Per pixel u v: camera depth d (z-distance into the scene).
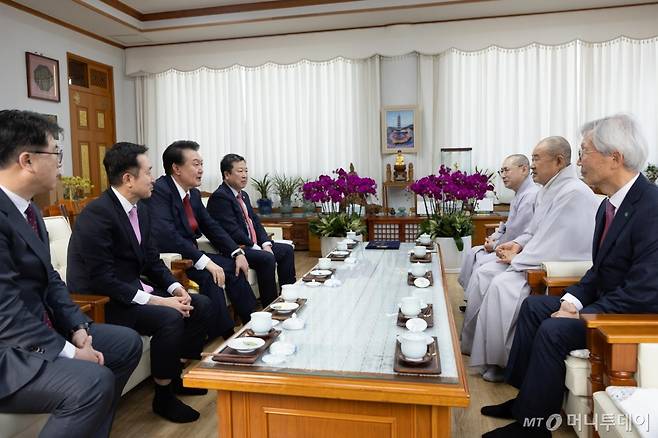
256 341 1.39
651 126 5.31
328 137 6.04
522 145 5.61
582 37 5.32
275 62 6.02
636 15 5.20
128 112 6.50
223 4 5.47
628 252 1.69
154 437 1.89
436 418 1.15
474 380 2.41
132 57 6.37
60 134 1.57
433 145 5.82
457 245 4.35
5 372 1.30
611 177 1.73
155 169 6.48
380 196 5.96
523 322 2.08
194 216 3.04
